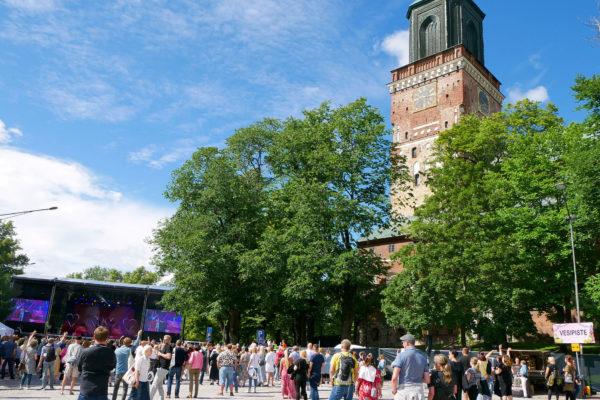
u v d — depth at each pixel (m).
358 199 40.03
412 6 71.75
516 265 30.97
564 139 34.44
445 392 10.97
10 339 23.89
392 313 34.94
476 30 71.62
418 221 35.03
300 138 41.66
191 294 38.81
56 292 46.09
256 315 47.91
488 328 32.53
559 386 20.38
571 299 32.78
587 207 29.77
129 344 14.58
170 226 41.62
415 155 65.75
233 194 40.53
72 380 18.17
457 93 63.62
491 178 36.97
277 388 24.08
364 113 42.06
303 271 35.16
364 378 11.84
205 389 22.50
